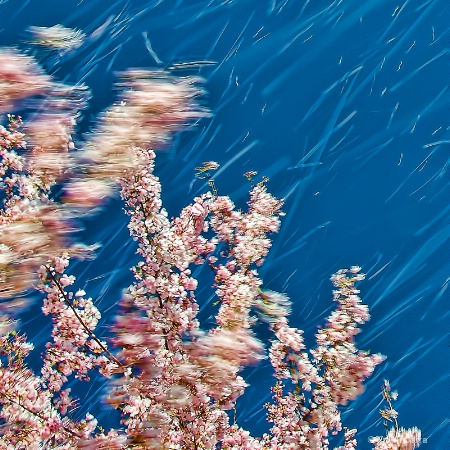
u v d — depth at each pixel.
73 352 5.08
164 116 4.66
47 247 4.75
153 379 5.03
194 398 5.01
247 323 5.09
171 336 5.07
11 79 4.67
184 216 5.23
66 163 4.72
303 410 5.20
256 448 5.16
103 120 4.66
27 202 4.75
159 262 5.13
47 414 5.04
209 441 5.07
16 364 5.04
